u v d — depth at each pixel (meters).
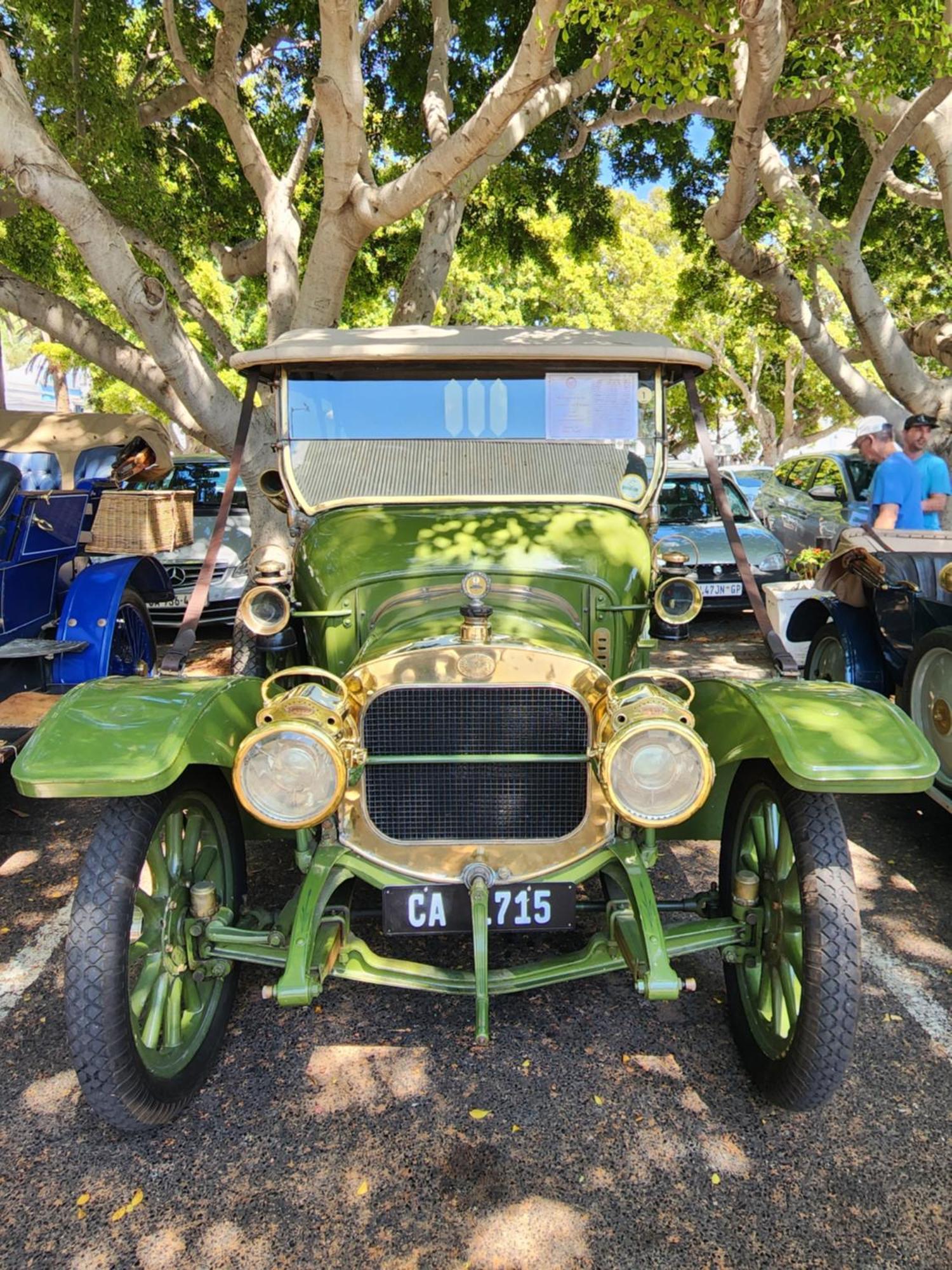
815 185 10.38
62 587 5.14
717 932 2.66
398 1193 2.35
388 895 2.57
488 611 2.44
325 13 5.97
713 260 12.27
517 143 7.95
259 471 7.02
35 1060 2.88
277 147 10.33
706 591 8.62
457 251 13.54
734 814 2.86
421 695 2.49
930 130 7.75
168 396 7.73
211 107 9.99
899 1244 2.20
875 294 8.41
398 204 6.59
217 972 2.68
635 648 3.23
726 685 2.73
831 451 10.37
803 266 8.47
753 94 6.27
